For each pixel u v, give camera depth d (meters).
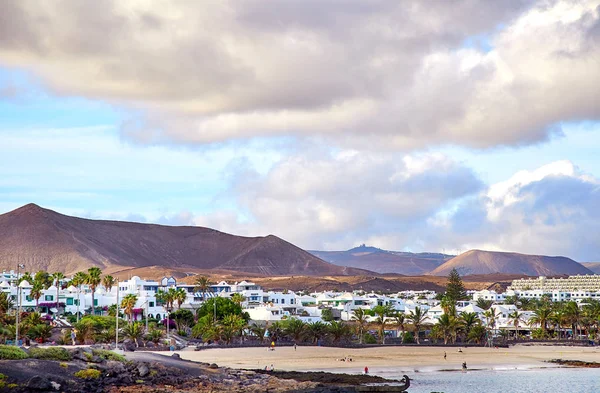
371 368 138.25
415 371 136.25
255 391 101.50
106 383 95.19
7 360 94.12
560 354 175.75
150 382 100.00
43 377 88.88
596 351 186.75
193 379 105.19
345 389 106.56
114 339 158.62
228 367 128.50
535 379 127.25
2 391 83.94
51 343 148.12
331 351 168.50
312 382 112.06
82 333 152.75
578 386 118.56
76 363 99.19
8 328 144.50
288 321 191.75
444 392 109.75
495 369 141.88
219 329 181.25
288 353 161.12
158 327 199.88
